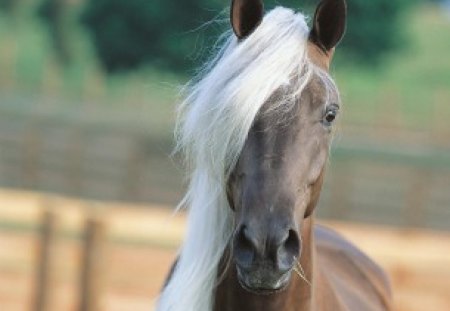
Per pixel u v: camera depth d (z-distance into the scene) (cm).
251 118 470
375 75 4200
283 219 455
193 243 512
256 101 470
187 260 515
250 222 455
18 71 4012
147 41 3180
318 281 539
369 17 3653
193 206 512
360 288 667
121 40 3228
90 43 3500
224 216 504
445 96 4056
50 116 2406
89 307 1106
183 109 511
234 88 473
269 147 470
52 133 2380
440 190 2214
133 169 2244
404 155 2036
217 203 501
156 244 1245
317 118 481
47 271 1139
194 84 523
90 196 2323
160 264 1330
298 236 459
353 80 4122
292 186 465
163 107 3241
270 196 460
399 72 4791
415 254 1154
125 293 1310
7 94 3506
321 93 485
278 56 480
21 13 4691
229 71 484
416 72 4891
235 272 504
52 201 1201
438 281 1241
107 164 2328
